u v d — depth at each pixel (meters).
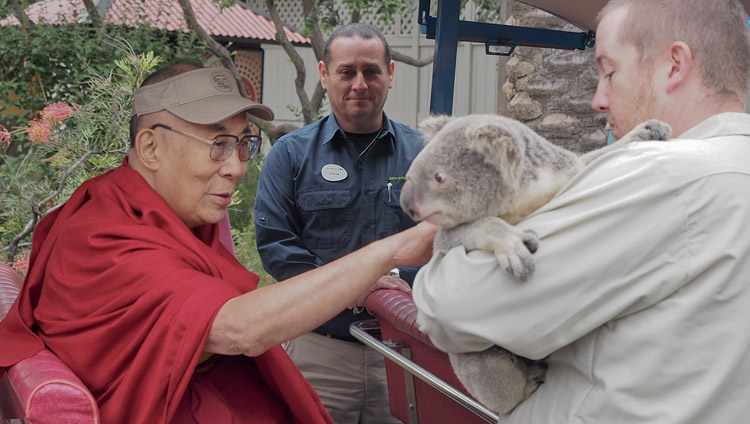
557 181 1.54
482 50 11.52
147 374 1.91
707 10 1.55
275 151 3.61
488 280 1.47
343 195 3.57
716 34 1.54
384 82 3.56
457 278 1.51
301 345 3.56
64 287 2.12
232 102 2.28
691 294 1.41
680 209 1.41
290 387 2.25
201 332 1.86
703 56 1.54
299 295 1.87
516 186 1.47
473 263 1.49
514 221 1.55
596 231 1.43
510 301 1.46
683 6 1.56
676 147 1.46
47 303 2.19
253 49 10.82
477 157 1.49
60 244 2.20
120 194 2.26
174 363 1.86
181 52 8.43
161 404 1.89
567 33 4.09
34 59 7.79
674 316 1.41
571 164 1.58
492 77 11.45
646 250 1.41
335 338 3.56
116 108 4.66
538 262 1.44
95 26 7.94
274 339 1.88
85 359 2.01
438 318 1.54
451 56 3.38
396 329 2.80
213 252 2.27
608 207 1.43
